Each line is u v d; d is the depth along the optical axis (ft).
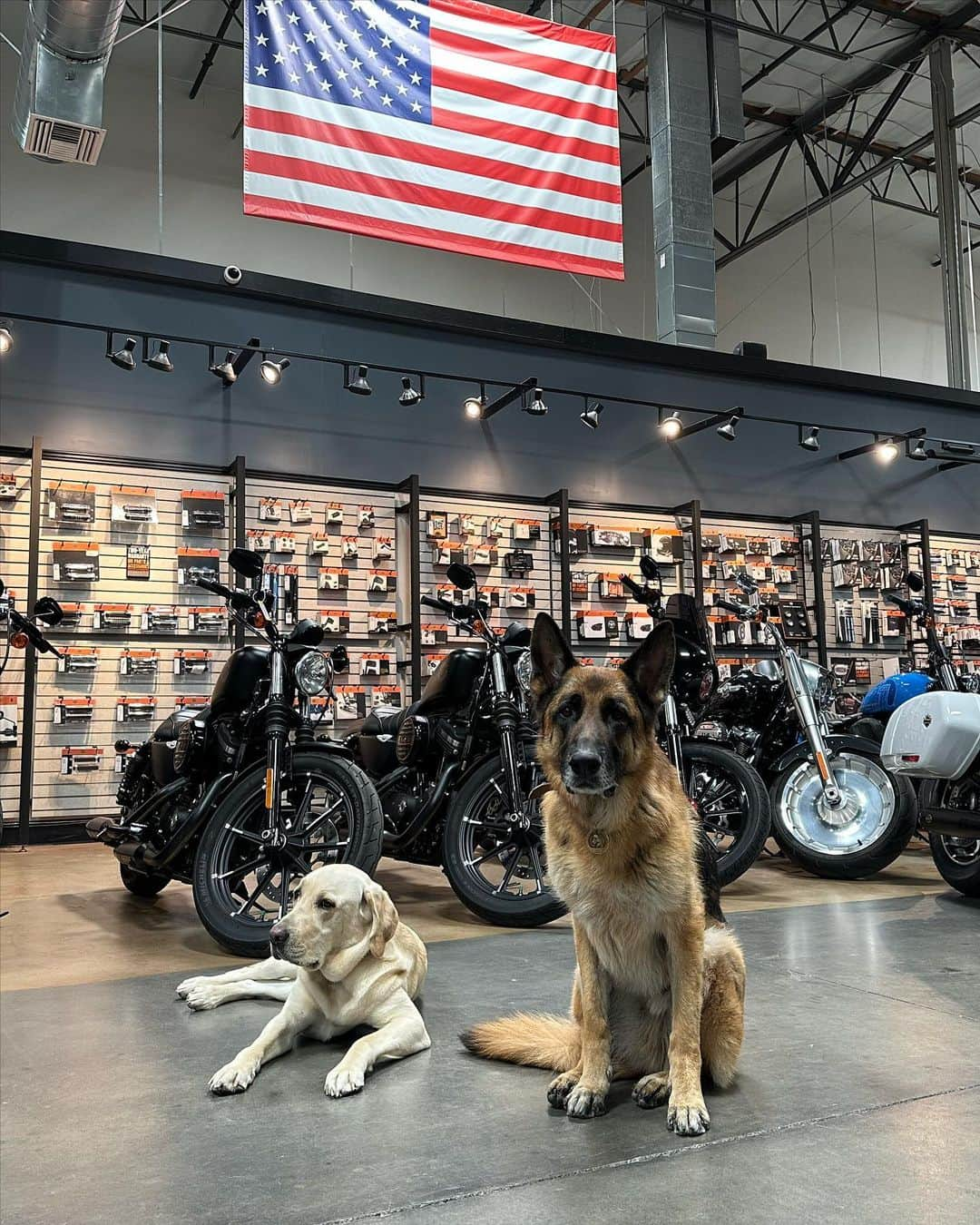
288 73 21.95
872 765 15.66
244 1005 8.95
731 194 49.26
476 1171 5.30
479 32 23.97
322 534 24.91
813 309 49.98
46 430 22.61
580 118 24.48
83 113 22.25
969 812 12.93
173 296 23.98
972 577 32.68
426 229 22.81
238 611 12.44
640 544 28.32
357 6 22.80
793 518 30.12
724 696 17.42
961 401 33.09
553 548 27.43
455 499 26.48
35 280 22.80
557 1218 4.76
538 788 7.29
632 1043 6.75
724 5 32.99
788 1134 5.72
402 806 13.67
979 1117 5.98
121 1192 5.15
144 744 15.71
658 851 6.11
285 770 11.53
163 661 23.08
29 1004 9.00
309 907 7.42
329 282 40.37
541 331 27.40
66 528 22.70
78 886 16.42
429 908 13.92
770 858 18.88
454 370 26.68
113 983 9.83
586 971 6.42
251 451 24.41
